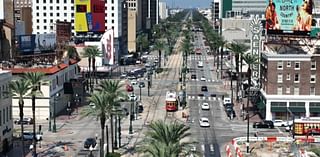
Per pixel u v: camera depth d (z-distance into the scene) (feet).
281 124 542.57
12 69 579.48
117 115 419.13
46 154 426.51
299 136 493.77
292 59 553.64
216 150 442.50
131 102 545.03
